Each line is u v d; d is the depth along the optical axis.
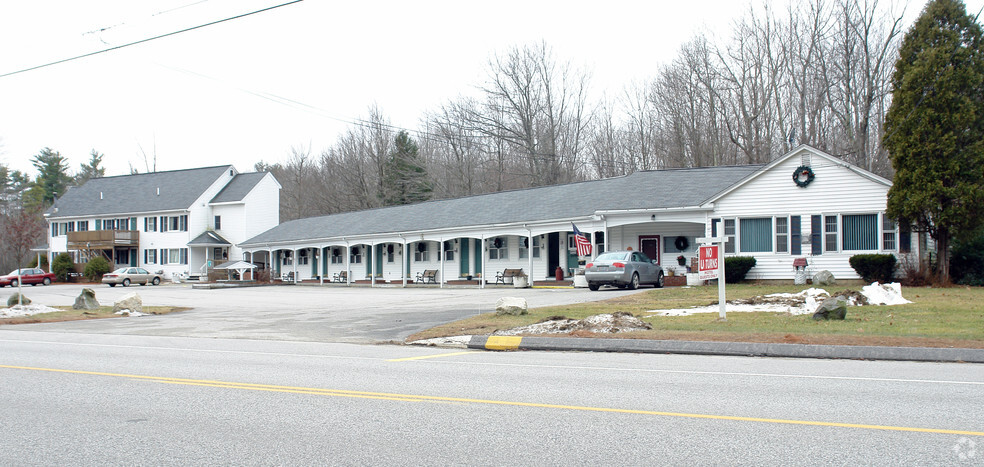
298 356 12.46
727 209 28.27
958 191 23.06
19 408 7.86
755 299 19.75
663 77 47.16
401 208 45.81
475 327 15.88
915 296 20.14
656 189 31.27
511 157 53.59
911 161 23.91
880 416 6.94
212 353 13.01
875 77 38.69
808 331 13.39
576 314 17.84
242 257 61.62
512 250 37.25
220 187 64.62
